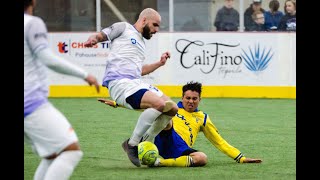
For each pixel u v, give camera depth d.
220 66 38.03
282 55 37.91
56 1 39.56
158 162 18.34
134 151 18.17
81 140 23.78
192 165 18.59
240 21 39.31
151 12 19.75
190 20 39.66
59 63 12.68
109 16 39.88
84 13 39.81
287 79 38.03
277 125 28.12
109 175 17.41
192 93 18.78
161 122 18.28
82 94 38.19
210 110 33.03
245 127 27.58
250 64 38.03
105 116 30.48
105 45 38.06
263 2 39.09
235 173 17.80
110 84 19.22
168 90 37.97
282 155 20.95
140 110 18.80
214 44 38.00
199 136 24.83
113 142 23.38
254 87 38.12
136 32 19.59
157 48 38.00
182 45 37.94
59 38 38.19
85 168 18.45
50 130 12.84
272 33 37.88
